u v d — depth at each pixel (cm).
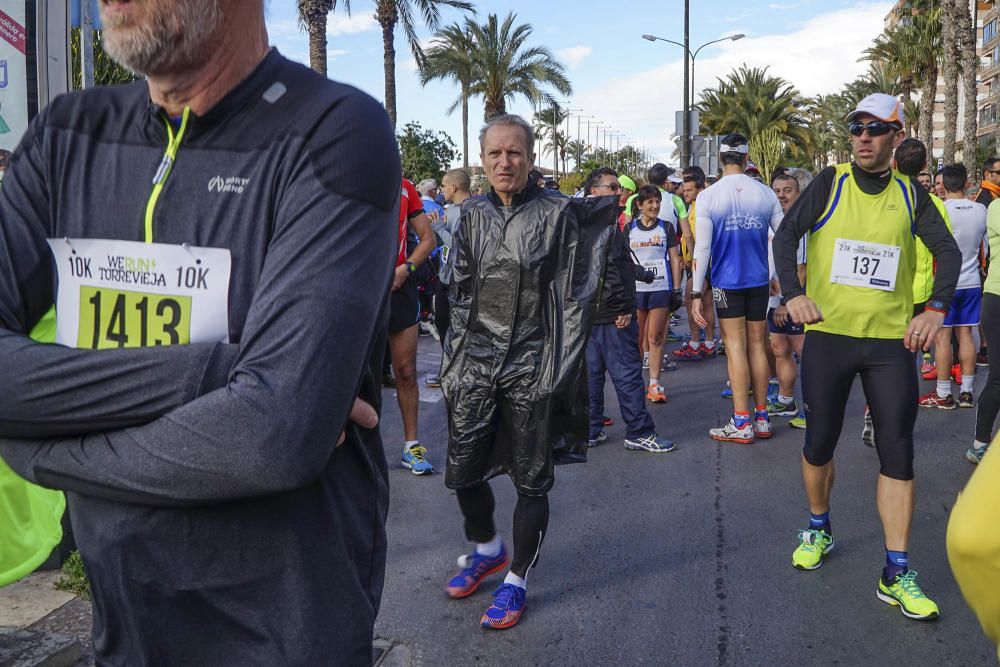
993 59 7188
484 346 342
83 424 129
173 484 124
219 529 132
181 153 137
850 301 358
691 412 711
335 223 131
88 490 130
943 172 695
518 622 344
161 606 135
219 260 133
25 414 130
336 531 142
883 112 354
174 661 137
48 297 151
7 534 255
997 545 100
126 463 125
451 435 351
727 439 614
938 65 4222
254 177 133
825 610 352
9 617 305
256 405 122
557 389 332
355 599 145
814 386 373
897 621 342
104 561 135
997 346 528
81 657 282
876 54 4462
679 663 312
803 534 398
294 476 125
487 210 346
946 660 313
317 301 127
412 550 418
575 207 341
